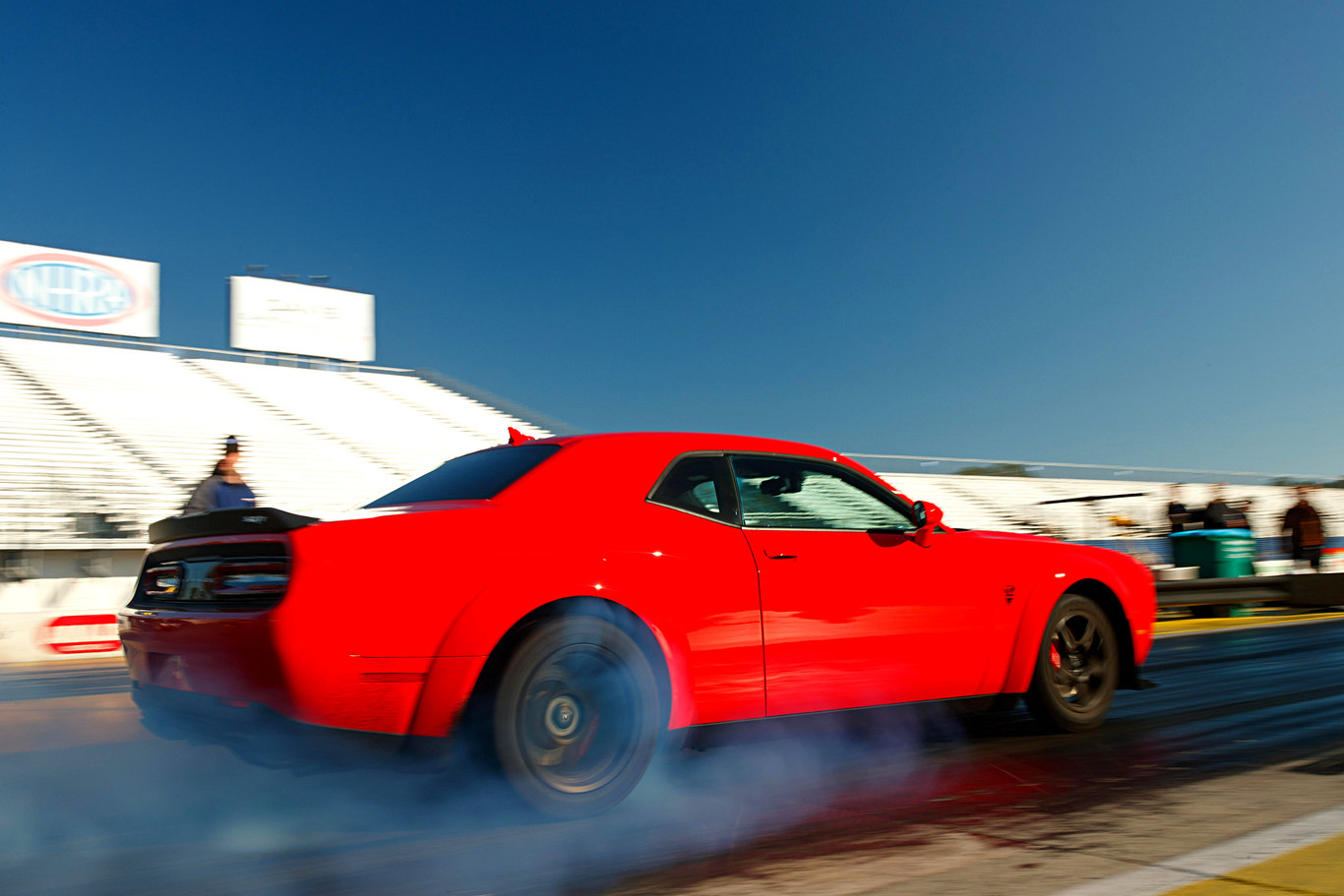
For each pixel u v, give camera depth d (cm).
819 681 356
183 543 328
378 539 290
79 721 525
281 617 277
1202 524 1461
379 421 2717
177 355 2909
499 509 313
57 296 2791
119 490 1716
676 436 362
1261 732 446
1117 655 463
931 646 387
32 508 1548
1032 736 440
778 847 280
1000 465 2478
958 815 311
